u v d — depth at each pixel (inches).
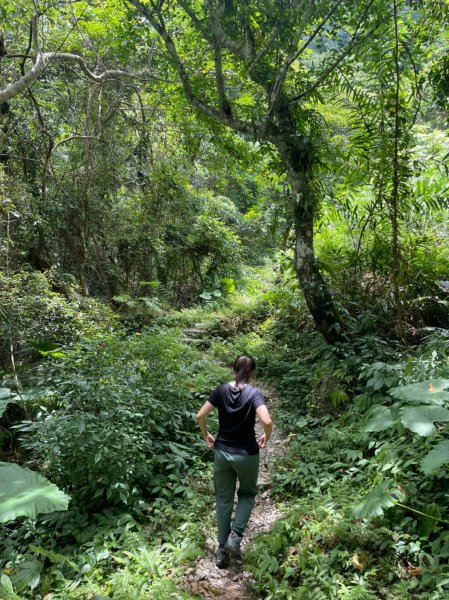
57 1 319.6
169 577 139.9
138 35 277.7
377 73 247.3
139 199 459.2
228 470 146.9
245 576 143.3
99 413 195.2
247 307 430.3
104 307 325.4
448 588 113.7
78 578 140.9
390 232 286.2
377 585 122.1
